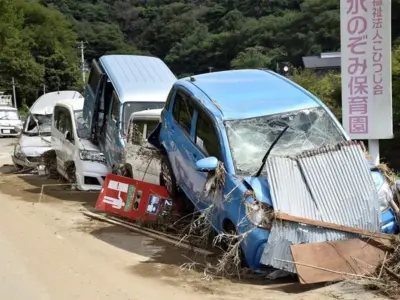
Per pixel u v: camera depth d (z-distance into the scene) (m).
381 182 6.36
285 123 6.94
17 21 75.19
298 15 71.88
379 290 5.40
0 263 6.95
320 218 5.82
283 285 5.82
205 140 7.13
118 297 5.63
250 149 6.62
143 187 9.04
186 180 7.72
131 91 11.86
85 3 113.19
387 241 5.79
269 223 5.75
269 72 8.38
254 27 75.19
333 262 5.62
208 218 6.75
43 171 15.73
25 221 9.54
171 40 93.56
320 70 46.53
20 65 68.62
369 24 8.74
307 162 6.10
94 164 12.27
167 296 5.62
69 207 10.90
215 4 98.62
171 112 8.41
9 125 32.66
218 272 6.23
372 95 8.86
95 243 7.98
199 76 8.39
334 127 7.03
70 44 86.75
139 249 7.60
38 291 5.87
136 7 111.50
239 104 7.18
